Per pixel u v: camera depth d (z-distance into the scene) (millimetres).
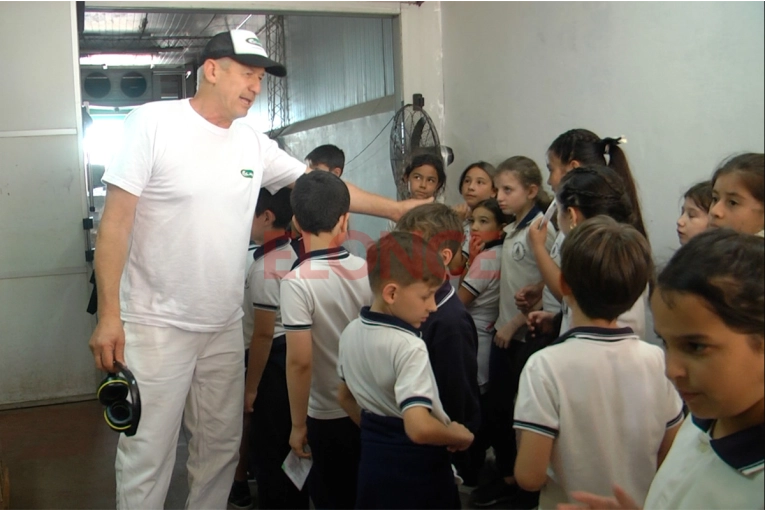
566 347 1247
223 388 1907
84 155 3738
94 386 3842
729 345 708
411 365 1346
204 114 1768
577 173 1659
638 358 1242
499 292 2428
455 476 1674
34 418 3551
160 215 1741
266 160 1991
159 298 1760
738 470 765
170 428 1797
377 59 4828
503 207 2332
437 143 3646
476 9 3758
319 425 1773
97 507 2516
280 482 2109
